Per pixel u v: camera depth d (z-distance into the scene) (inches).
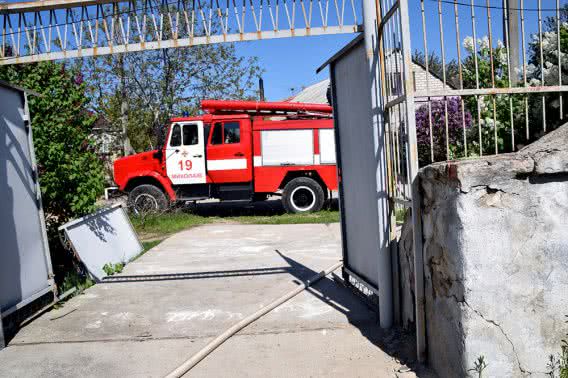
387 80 136.0
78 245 223.3
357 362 123.5
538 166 94.3
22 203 172.7
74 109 254.2
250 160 449.4
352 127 166.7
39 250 181.3
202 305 178.9
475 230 94.7
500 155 107.8
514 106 180.7
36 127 232.8
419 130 235.3
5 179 162.9
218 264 249.1
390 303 143.3
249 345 138.6
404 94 117.3
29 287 171.5
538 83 176.2
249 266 241.3
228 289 199.5
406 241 134.0
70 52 190.4
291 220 410.0
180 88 673.0
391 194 138.6
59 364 130.9
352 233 181.0
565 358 97.5
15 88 174.1
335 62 180.9
